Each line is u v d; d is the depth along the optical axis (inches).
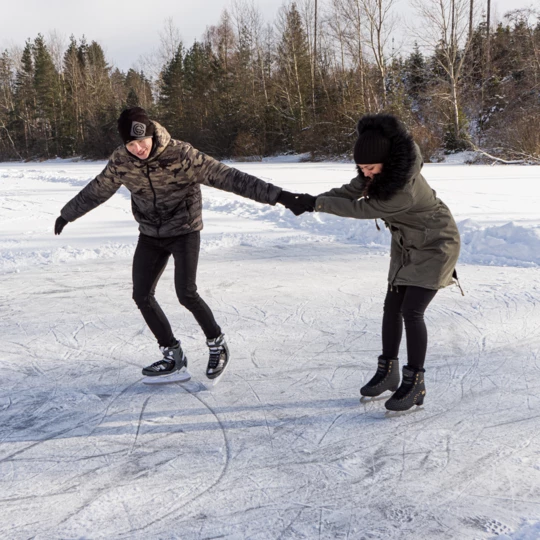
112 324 188.5
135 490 97.0
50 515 90.3
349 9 1230.9
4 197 566.6
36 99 2465.6
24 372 151.0
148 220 128.7
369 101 1290.6
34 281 243.9
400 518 88.0
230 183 121.7
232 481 99.2
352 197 117.3
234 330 179.5
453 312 190.2
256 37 1766.7
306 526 86.6
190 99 1925.4
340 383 140.2
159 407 129.8
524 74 1332.4
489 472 100.1
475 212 369.4
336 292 218.7
